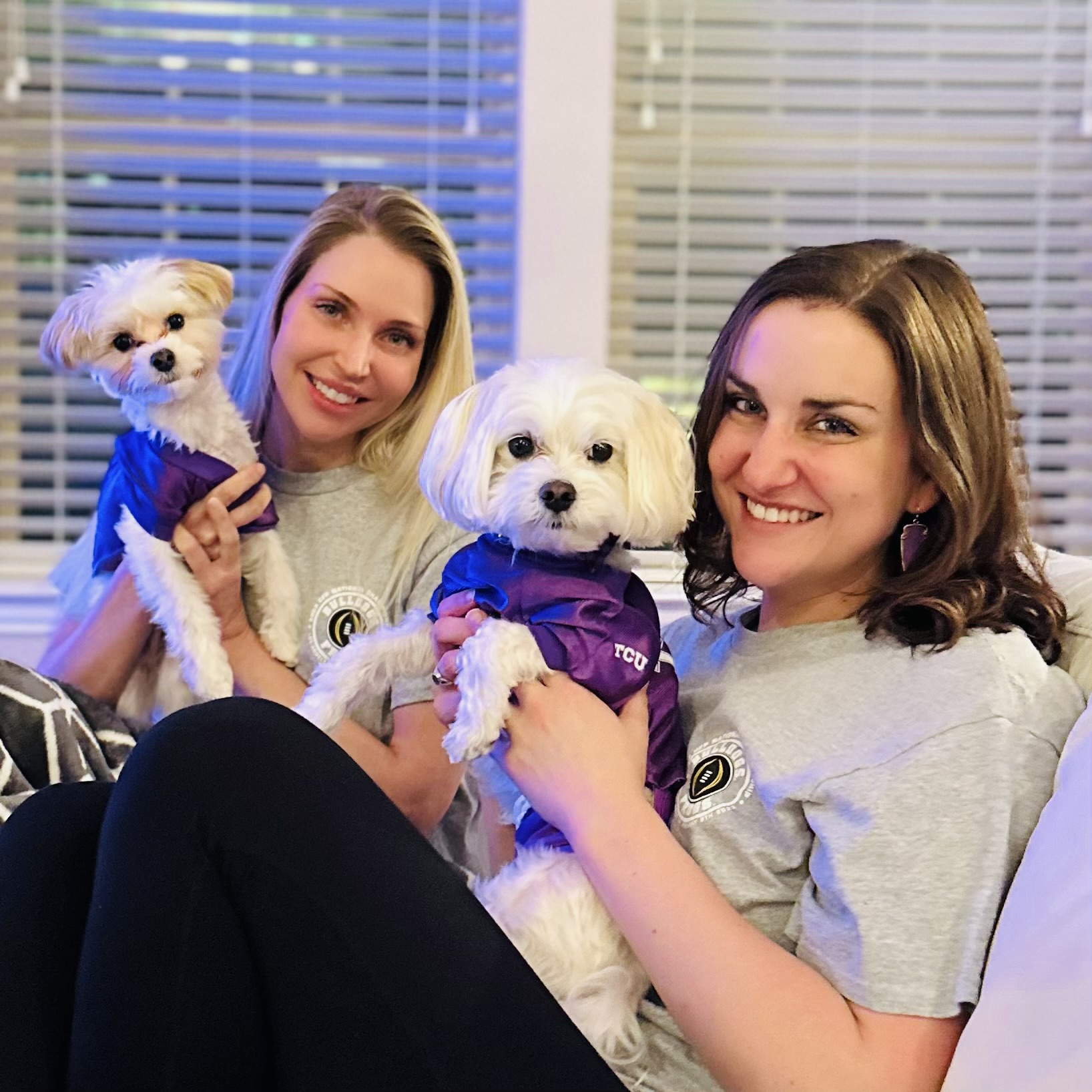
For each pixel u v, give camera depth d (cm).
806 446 109
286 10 229
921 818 96
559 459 118
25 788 133
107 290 154
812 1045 92
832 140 235
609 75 219
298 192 233
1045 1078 84
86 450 235
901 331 107
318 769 100
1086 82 233
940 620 106
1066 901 88
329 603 161
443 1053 92
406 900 96
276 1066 96
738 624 129
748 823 109
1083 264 234
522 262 223
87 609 175
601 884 102
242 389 174
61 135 229
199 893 93
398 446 168
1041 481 240
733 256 236
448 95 231
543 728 110
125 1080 89
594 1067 94
